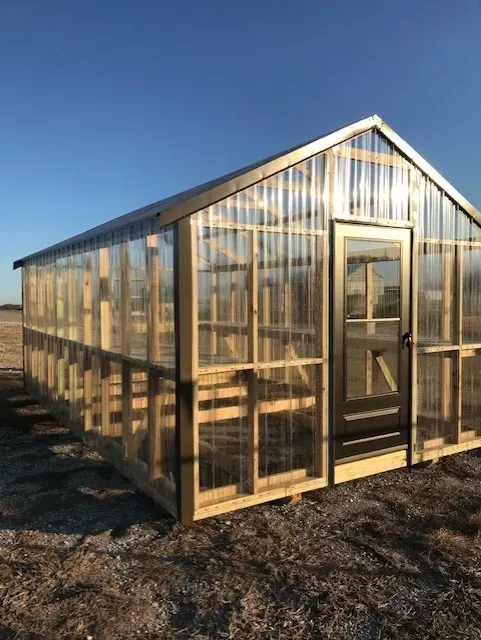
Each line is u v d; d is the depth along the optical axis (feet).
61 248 23.04
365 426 16.49
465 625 9.61
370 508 14.80
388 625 9.57
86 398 20.75
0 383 36.58
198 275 13.35
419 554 12.21
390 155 16.92
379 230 16.63
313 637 9.27
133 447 16.43
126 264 16.43
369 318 16.49
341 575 11.26
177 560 11.97
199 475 13.78
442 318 18.58
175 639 9.20
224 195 13.51
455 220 18.80
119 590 10.74
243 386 14.40
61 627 9.50
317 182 15.39
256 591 10.67
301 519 14.14
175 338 13.24
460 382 19.04
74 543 12.93
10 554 12.35
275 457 14.99
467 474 17.54
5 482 17.31
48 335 26.71
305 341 15.33
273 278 14.67
